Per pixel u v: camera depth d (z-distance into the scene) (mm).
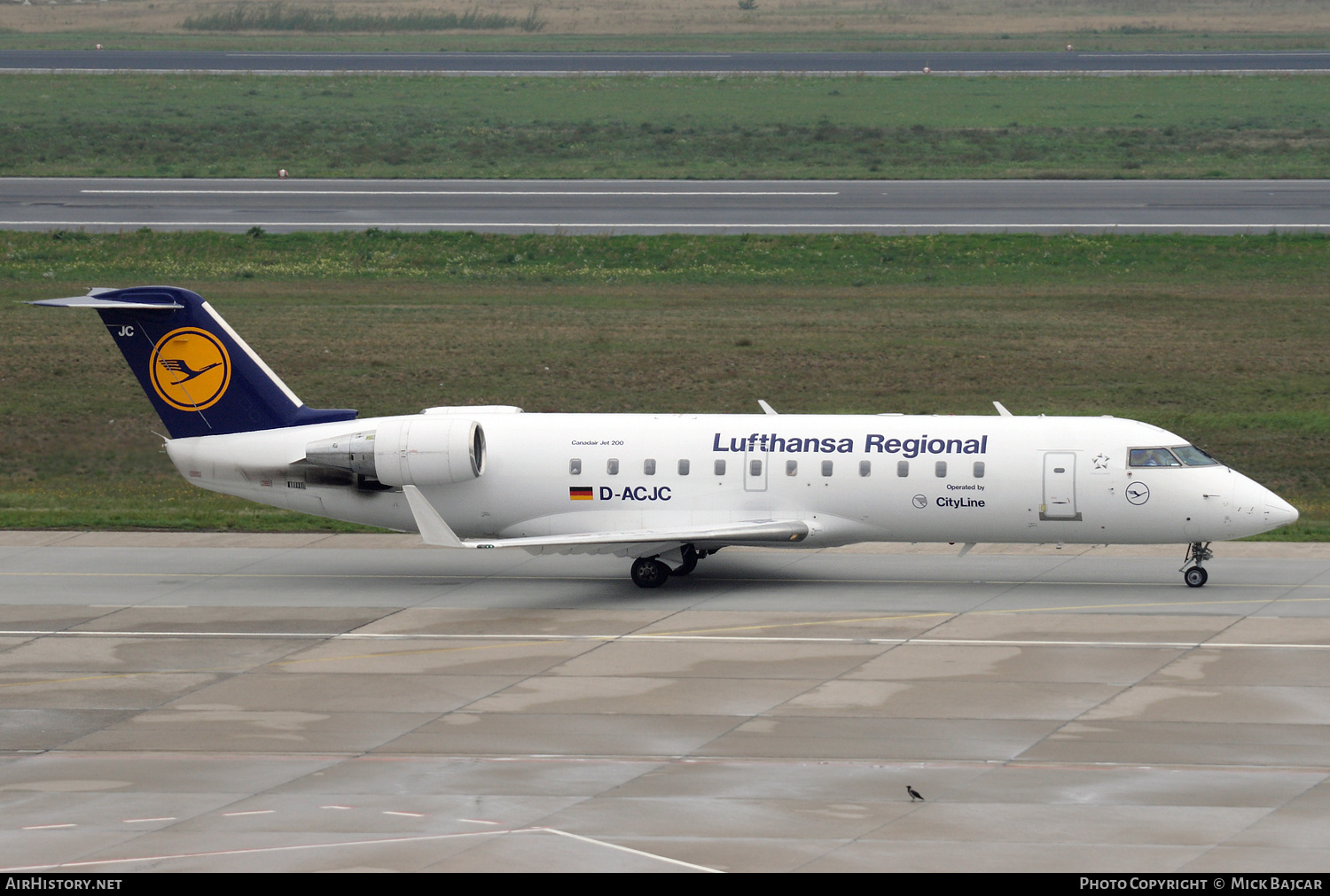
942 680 106062
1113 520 130625
